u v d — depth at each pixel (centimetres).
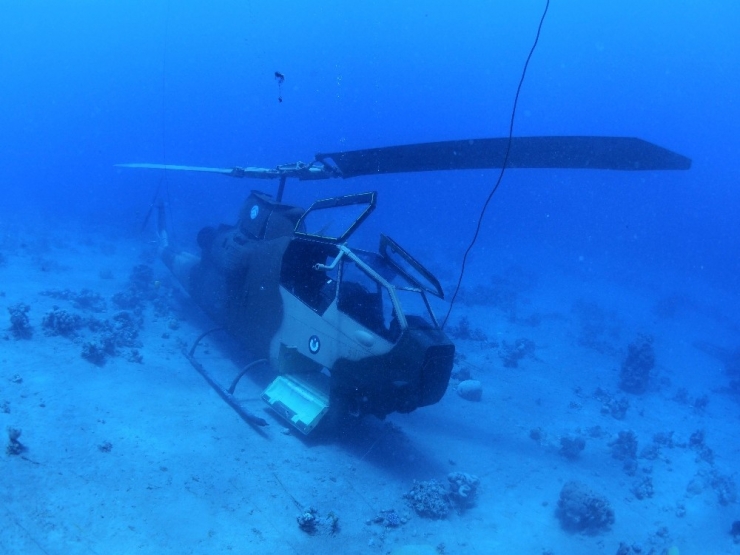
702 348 2272
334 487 710
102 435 698
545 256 4866
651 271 5338
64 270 1611
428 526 675
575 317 2392
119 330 1095
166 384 920
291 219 941
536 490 839
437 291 761
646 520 823
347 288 804
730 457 1174
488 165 624
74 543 489
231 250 1004
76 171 5359
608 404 1321
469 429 1023
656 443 1162
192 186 5575
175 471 657
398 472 794
